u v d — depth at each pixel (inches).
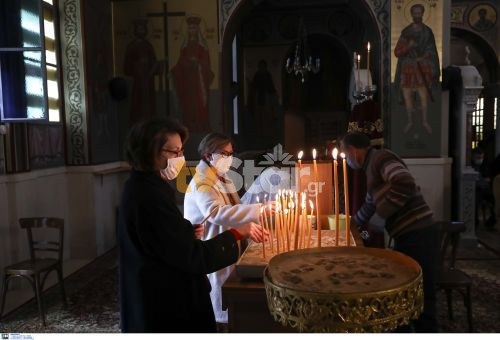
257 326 68.3
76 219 226.1
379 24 237.0
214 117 254.7
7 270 146.2
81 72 221.0
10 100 172.1
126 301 60.6
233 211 89.6
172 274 59.9
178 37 254.4
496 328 134.6
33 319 147.9
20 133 185.6
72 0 218.4
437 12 232.4
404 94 235.9
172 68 255.4
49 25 214.5
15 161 181.5
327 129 445.1
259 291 66.2
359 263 54.3
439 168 233.8
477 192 278.4
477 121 421.1
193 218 98.3
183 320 60.6
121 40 257.1
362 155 111.5
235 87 319.6
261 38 408.2
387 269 51.6
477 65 474.9
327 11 393.1
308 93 445.4
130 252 59.5
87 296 169.0
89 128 223.8
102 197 235.9
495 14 390.3
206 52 253.0
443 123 243.1
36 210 195.9
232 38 277.0
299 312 42.6
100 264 215.0
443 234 133.3
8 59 171.5
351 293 40.6
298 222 71.4
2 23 170.4
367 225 130.7
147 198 58.2
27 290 178.4
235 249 66.2
